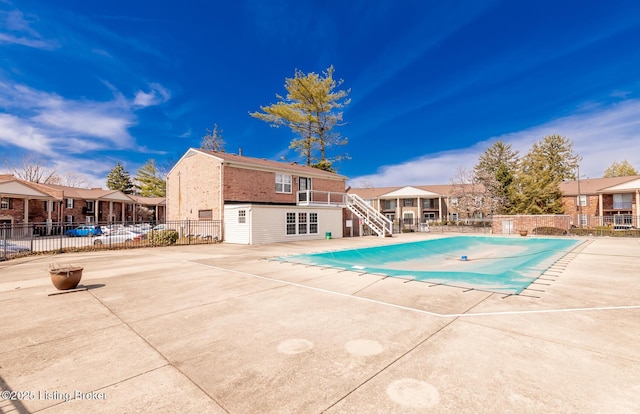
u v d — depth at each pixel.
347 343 3.43
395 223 35.31
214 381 2.66
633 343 3.33
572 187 39.12
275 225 18.86
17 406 2.30
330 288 6.27
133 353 3.25
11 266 10.26
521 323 4.01
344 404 2.28
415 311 4.61
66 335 3.80
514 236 23.36
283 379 2.67
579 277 7.30
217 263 9.97
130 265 9.70
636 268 8.64
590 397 2.30
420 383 2.56
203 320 4.32
